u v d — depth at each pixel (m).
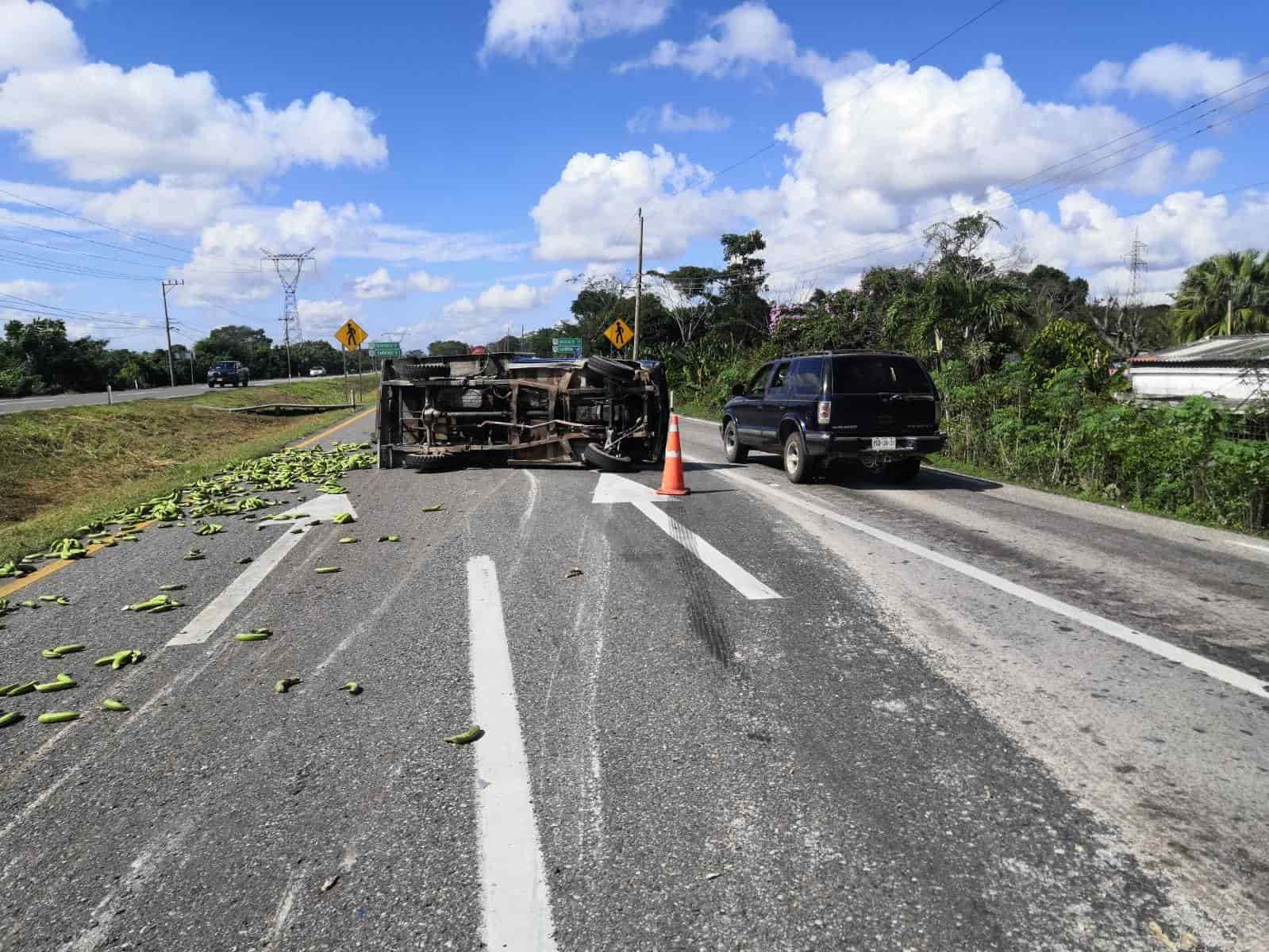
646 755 3.23
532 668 4.16
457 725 3.52
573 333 69.81
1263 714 3.54
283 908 2.38
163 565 6.50
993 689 3.82
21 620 5.14
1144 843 2.62
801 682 3.93
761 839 2.67
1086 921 2.26
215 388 53.34
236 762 3.23
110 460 19.05
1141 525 7.78
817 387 10.30
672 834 2.70
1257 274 32.59
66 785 3.09
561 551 6.70
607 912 2.33
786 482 10.93
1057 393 11.73
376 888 2.45
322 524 8.03
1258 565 6.18
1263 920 2.26
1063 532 7.46
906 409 10.30
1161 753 3.20
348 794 2.98
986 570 6.02
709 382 33.94
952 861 2.53
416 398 12.30
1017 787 2.96
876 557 6.44
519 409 12.18
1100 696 3.74
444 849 2.64
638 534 7.35
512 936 2.24
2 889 2.48
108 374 60.53
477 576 5.95
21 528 8.46
